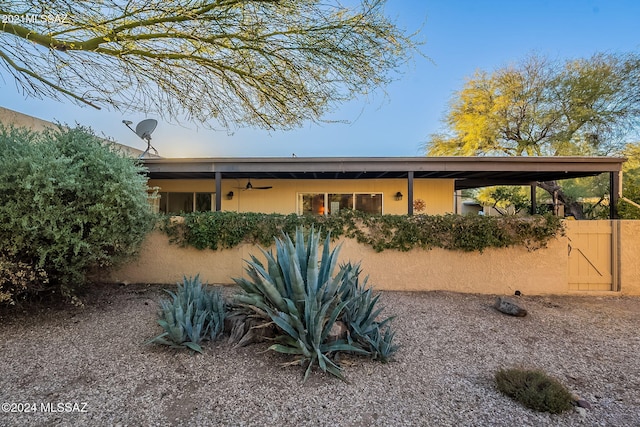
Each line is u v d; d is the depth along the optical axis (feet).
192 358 9.46
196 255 18.40
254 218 17.95
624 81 39.83
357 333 9.59
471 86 48.32
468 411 7.07
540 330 12.16
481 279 17.53
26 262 11.67
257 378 8.45
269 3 10.33
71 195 11.84
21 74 11.46
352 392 7.85
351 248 17.98
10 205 10.45
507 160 22.88
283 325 9.05
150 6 9.53
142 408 7.13
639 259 17.47
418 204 31.83
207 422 6.70
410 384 8.23
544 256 17.39
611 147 42.04
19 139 11.84
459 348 10.49
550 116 43.01
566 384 8.33
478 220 17.20
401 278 17.89
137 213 13.33
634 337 11.51
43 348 10.02
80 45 10.43
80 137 12.96
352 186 32.12
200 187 32.99
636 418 6.88
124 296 15.81
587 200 49.01
